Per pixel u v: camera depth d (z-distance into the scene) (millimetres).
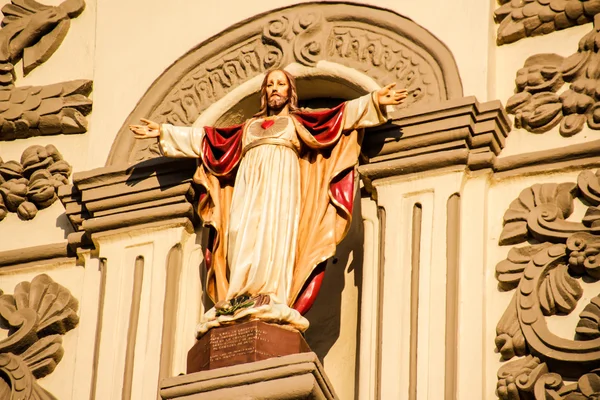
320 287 16484
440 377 15227
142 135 16766
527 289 15492
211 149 16734
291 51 17531
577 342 15062
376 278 16062
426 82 16766
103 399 16406
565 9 16828
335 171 16172
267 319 15320
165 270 16891
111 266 17125
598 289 15383
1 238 18016
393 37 17188
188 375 15109
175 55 18016
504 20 17031
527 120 16375
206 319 15539
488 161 16125
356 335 16359
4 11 19234
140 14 18469
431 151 16250
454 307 15508
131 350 16578
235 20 17922
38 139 18469
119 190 17312
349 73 17188
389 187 16328
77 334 17094
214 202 16500
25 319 17156
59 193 17766
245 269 15680
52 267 17703
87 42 18812
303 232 16062
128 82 18109
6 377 17016
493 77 16734
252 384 14945
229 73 17781
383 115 16156
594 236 15539
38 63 18844
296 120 16453
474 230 15930
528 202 15977
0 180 18219
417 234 16000
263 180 16094
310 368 14852
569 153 16062
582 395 14805
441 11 17094
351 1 17500
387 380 15414
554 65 16656
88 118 18312
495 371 15289
